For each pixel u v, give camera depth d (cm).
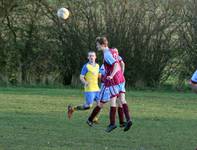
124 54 4875
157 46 4869
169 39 4856
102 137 2045
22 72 5156
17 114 2714
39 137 1995
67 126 2322
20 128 2216
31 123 2383
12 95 3825
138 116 2761
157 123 2497
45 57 5109
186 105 3406
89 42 4928
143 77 4925
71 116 2683
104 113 2898
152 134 2150
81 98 3722
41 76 5138
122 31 4872
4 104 3200
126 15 4878
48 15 5072
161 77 4941
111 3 4903
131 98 3819
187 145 1912
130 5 4878
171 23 4831
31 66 5138
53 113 2802
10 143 1847
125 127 2089
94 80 2633
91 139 1988
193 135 2145
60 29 5009
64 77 5106
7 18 5144
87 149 1775
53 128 2245
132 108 3145
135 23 4869
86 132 2159
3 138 1948
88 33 4934
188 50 4806
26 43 5150
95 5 4941
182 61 4850
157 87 4884
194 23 4772
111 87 2097
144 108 3164
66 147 1798
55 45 5069
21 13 5141
